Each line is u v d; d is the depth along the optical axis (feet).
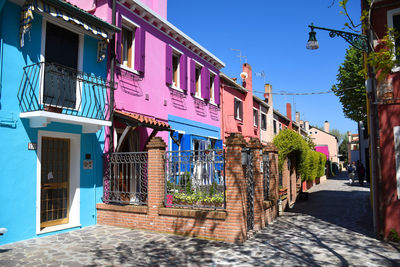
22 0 23.13
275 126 90.89
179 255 19.83
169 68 40.73
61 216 27.02
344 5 18.89
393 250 21.61
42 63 24.66
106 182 29.76
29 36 24.06
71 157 27.91
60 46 27.14
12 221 22.25
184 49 44.98
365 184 87.04
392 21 25.43
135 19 35.22
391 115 24.80
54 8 24.35
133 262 18.42
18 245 21.61
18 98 23.06
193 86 46.75
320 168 95.71
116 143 31.63
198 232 24.04
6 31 22.58
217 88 54.13
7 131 22.21
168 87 40.75
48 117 22.62
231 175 23.25
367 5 26.35
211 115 51.98
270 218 32.58
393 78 25.05
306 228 29.12
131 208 27.07
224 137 55.77
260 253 20.51
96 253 20.02
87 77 29.01
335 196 58.34
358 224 31.22
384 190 24.76
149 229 26.13
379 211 24.91
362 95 65.31
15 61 23.06
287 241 23.89
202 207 25.25
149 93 36.94
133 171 32.71
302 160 52.06
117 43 32.07
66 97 27.04
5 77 22.29
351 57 65.57
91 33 29.01
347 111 70.33
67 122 25.41
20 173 22.90
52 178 26.43
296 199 52.85
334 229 28.66
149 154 26.76
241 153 23.15
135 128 32.14
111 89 30.68
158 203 25.98
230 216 23.06
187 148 43.06
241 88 61.46
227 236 23.00
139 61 35.01
